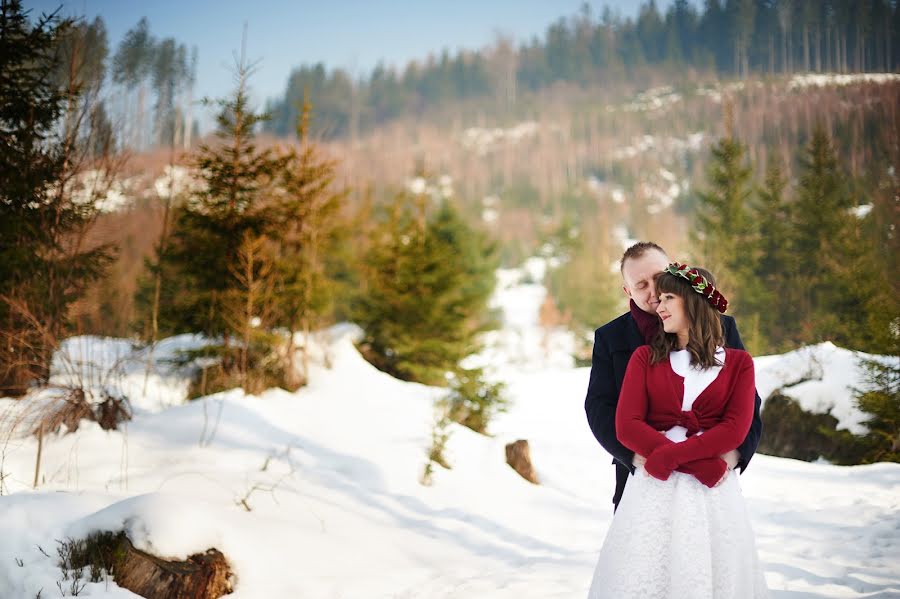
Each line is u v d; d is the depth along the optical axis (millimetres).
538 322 64312
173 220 10789
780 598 3928
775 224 31969
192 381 10664
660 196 149750
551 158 179750
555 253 91625
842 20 186625
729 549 2553
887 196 19969
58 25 9180
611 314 44719
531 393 16406
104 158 9234
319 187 11219
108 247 9734
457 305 15914
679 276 2801
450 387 12047
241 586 4348
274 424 8148
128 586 4152
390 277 15547
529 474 8773
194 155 10625
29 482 5801
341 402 9891
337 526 5660
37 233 8742
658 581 2529
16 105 9000
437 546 5742
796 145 104500
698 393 2703
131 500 4676
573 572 5004
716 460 2609
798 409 13164
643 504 2629
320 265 11844
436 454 8195
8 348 7766
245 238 10289
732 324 3092
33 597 4000
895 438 11453
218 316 10453
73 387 7207
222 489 5957
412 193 17453
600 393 3072
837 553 5281
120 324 12461
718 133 179500
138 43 90750
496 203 149375
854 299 21344
